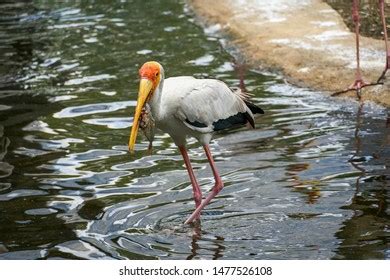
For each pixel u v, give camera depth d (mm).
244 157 11797
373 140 12312
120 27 19984
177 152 12133
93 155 11984
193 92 9812
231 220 9758
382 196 10242
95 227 9625
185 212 10031
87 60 17281
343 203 10078
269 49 17000
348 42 16719
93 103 14453
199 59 17078
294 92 14938
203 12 20547
